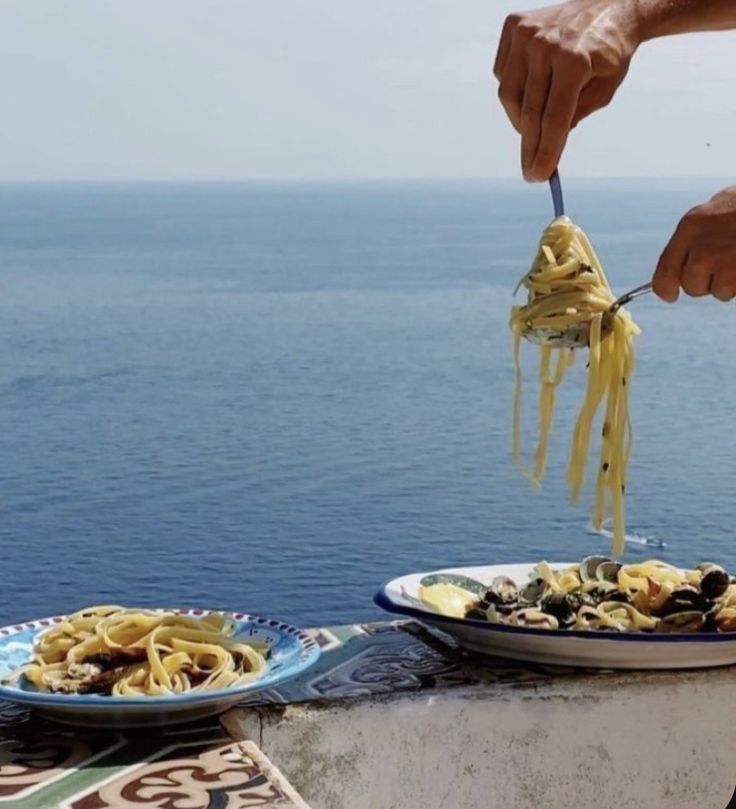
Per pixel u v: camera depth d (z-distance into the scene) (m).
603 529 1.49
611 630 1.49
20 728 1.27
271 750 1.32
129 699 1.20
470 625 1.46
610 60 1.42
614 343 1.44
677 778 1.48
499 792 1.42
